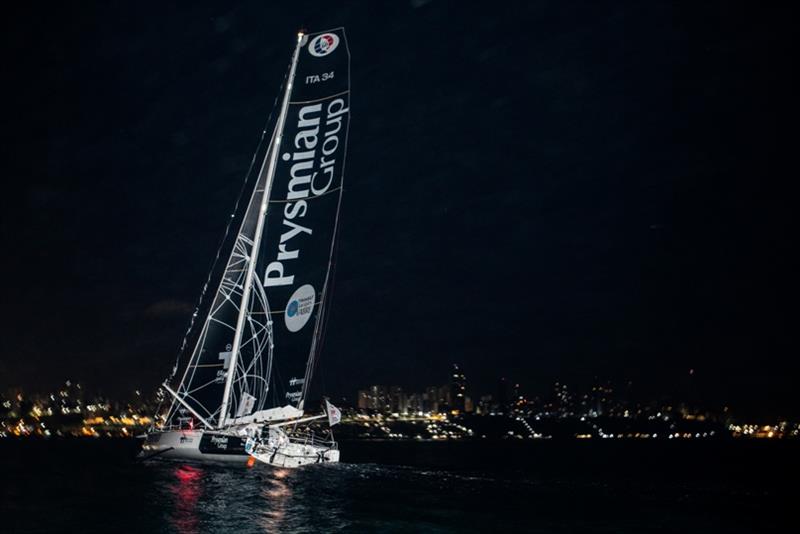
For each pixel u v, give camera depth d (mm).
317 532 25250
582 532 27547
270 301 41688
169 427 40938
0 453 82688
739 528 29594
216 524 26016
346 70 42656
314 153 42562
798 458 121875
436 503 33438
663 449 172000
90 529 24906
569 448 169875
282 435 40281
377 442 198250
